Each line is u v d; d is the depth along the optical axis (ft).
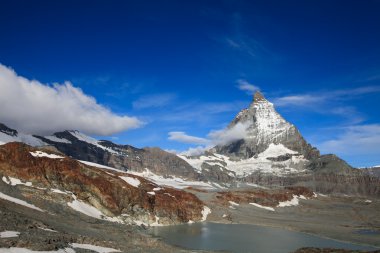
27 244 173.17
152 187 536.83
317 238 405.39
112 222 357.61
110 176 441.68
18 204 288.92
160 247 266.57
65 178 382.63
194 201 563.48
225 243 335.06
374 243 380.99
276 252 304.91
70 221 288.51
